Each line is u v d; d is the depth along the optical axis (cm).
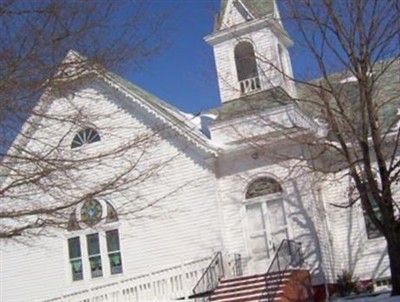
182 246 2875
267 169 2819
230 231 2836
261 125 2820
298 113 2775
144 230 2947
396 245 2236
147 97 2927
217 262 2684
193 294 2478
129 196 2225
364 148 2206
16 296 3142
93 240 3042
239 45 3128
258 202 2817
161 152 2908
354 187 2461
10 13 1027
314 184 2719
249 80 3056
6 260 3188
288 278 2422
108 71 1139
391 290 2469
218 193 2867
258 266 2756
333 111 2539
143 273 2905
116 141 2489
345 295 2680
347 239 2873
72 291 3031
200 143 2833
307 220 2709
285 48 3259
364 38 2222
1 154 1115
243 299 2392
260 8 3119
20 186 1197
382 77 3102
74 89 1151
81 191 1405
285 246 2697
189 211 2883
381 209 2233
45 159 1151
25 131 1149
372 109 2239
